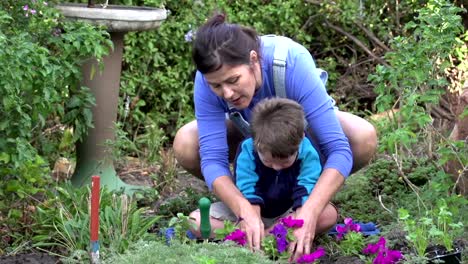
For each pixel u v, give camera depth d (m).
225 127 3.70
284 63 3.53
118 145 4.52
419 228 3.58
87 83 4.44
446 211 3.60
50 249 3.78
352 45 6.28
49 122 4.66
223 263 3.08
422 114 3.87
